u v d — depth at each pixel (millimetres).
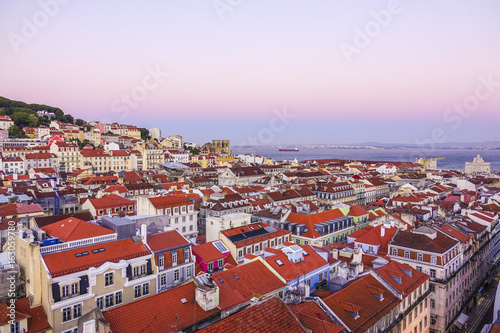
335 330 46031
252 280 62594
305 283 69312
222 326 40188
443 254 84938
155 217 90875
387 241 96438
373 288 59938
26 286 60469
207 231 111812
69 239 66062
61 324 56031
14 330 52219
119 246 68250
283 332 42719
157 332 45156
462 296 97625
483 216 131750
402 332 63594
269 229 107125
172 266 73438
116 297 62875
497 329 51250
